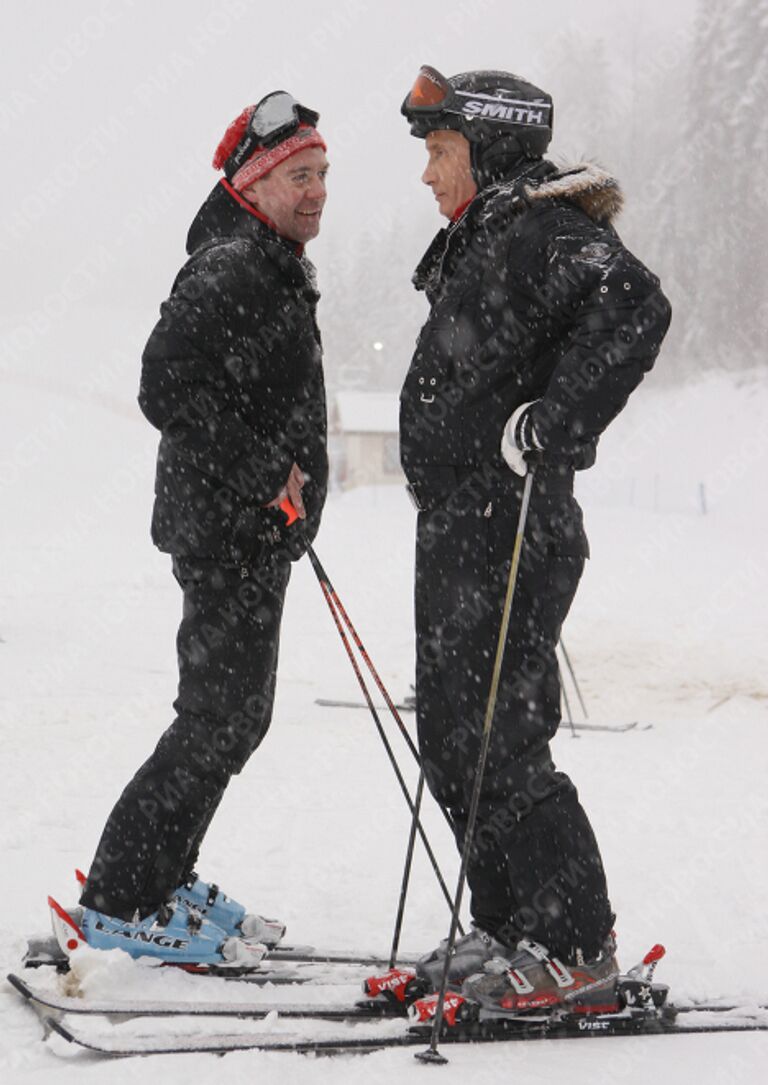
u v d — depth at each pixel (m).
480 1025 3.02
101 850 3.38
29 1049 2.87
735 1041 3.07
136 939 3.34
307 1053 2.89
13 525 28.59
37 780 6.71
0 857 5.03
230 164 3.57
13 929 3.87
